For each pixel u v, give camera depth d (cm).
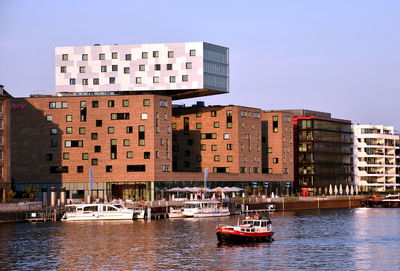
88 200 19262
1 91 18800
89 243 13200
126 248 12575
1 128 18812
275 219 19438
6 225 16500
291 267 10750
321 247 12788
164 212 19412
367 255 11844
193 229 15600
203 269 10606
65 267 10756
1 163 18762
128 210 18150
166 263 11062
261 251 12244
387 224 17675
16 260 11338
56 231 15150
